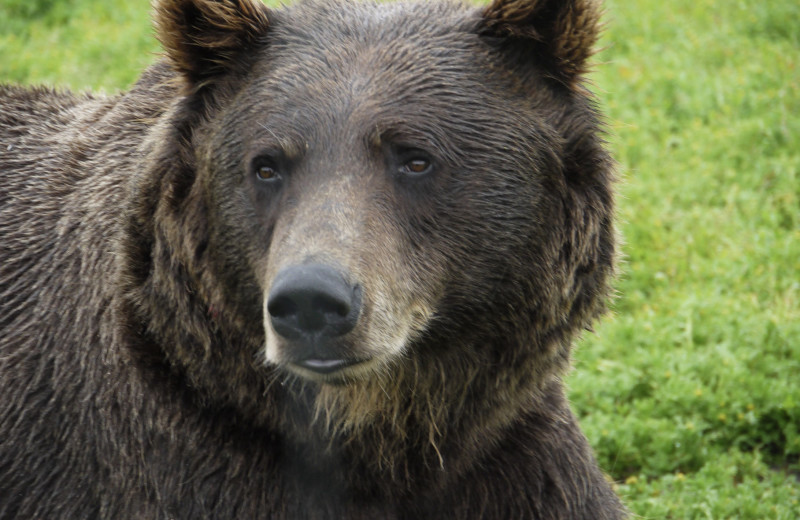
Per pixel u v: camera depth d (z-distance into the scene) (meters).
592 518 8.68
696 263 14.15
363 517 8.27
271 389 7.83
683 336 12.80
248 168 7.46
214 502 7.86
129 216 8.01
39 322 8.52
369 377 7.57
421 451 8.14
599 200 7.95
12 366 8.52
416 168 7.39
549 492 8.45
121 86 18.75
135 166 8.19
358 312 6.73
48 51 20.12
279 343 6.82
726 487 10.59
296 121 7.34
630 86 18.09
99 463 8.11
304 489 8.13
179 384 7.93
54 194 9.06
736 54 18.92
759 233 14.34
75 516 8.27
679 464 11.28
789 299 13.23
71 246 8.55
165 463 7.87
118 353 8.00
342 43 7.69
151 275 7.93
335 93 7.40
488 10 7.73
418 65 7.54
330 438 8.03
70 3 22.11
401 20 7.86
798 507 10.32
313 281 6.47
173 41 7.89
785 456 11.32
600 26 7.68
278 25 7.96
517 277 7.69
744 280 13.75
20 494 8.46
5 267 8.90
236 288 7.69
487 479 8.37
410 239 7.36
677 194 15.50
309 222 6.89
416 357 7.82
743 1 20.45
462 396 8.02
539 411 8.57
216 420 7.93
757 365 12.27
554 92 7.84
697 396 11.73
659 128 17.03
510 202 7.52
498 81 7.64
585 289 8.12
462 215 7.46
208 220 7.75
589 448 9.03
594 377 12.30
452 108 7.46
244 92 7.71
